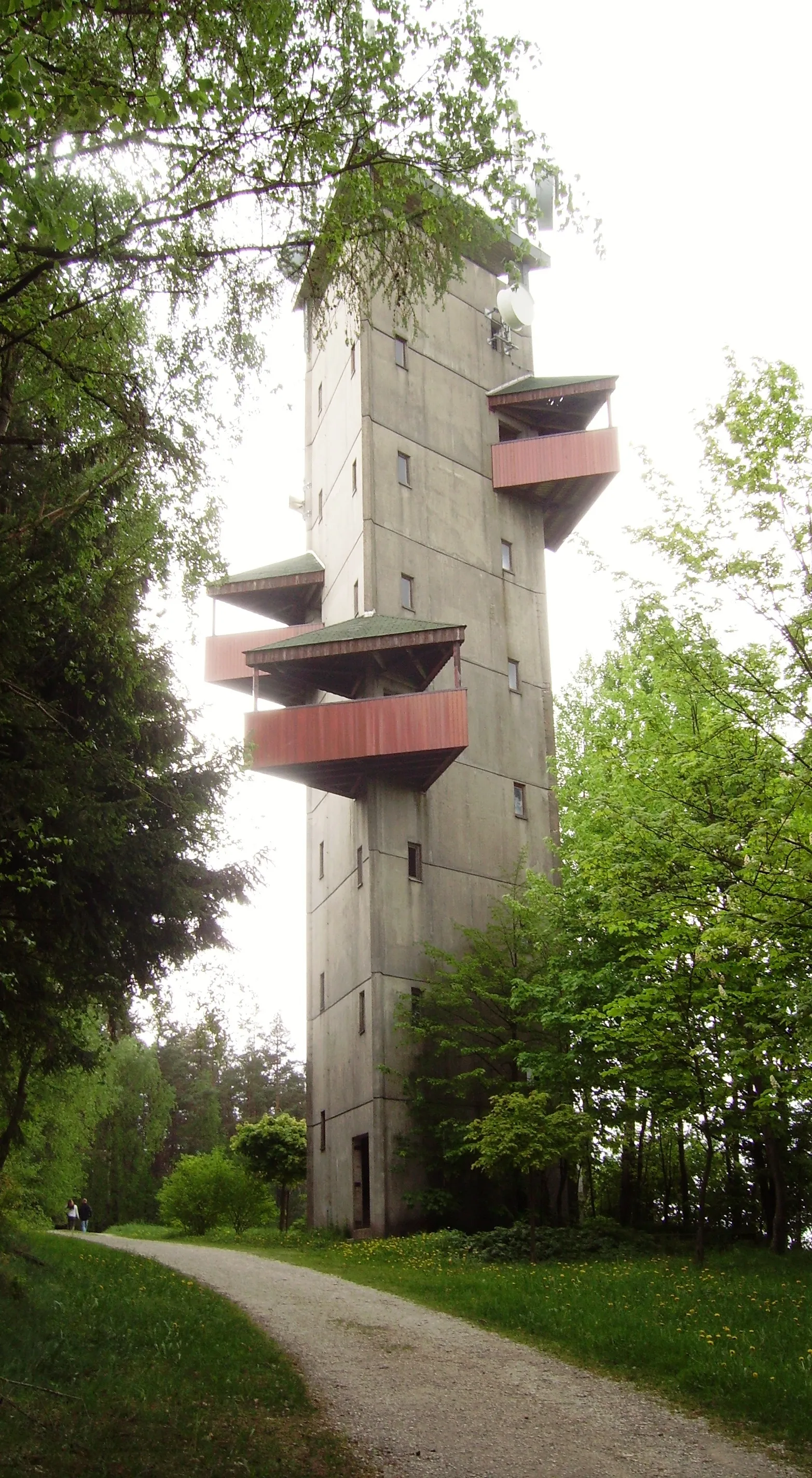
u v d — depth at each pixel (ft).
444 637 93.61
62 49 25.30
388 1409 35.35
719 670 44.09
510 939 92.12
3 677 36.55
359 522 107.24
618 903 50.08
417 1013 94.79
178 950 45.62
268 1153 121.90
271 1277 62.49
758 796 42.75
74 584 38.78
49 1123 107.86
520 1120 73.15
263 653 94.89
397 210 31.81
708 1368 38.11
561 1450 31.76
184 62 28.19
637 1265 63.21
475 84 30.17
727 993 51.65
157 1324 41.65
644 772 48.49
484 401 118.83
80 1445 27.02
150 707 46.09
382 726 94.22
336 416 118.11
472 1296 55.11
